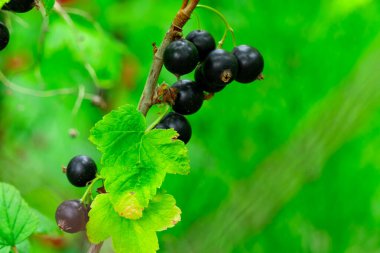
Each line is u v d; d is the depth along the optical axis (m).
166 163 0.44
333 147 0.73
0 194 0.47
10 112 0.75
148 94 0.45
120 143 0.44
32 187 0.73
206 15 0.74
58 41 0.63
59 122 0.77
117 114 0.44
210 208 0.78
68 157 0.79
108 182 0.44
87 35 0.64
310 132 0.73
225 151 0.80
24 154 0.79
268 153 0.80
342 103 0.73
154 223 0.45
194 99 0.46
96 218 0.45
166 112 0.45
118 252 0.44
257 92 0.79
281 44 0.80
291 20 0.79
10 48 0.71
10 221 0.46
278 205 0.71
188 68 0.45
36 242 0.69
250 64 0.46
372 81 0.73
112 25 0.76
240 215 0.71
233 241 0.71
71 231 0.45
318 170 0.73
